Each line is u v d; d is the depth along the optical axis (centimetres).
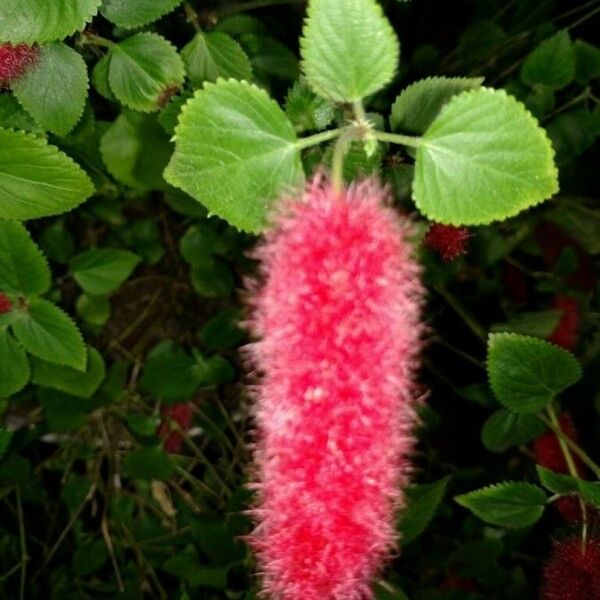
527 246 26
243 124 12
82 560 25
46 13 13
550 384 18
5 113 17
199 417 27
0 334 20
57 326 20
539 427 20
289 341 11
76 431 27
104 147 23
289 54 21
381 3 27
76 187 15
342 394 11
